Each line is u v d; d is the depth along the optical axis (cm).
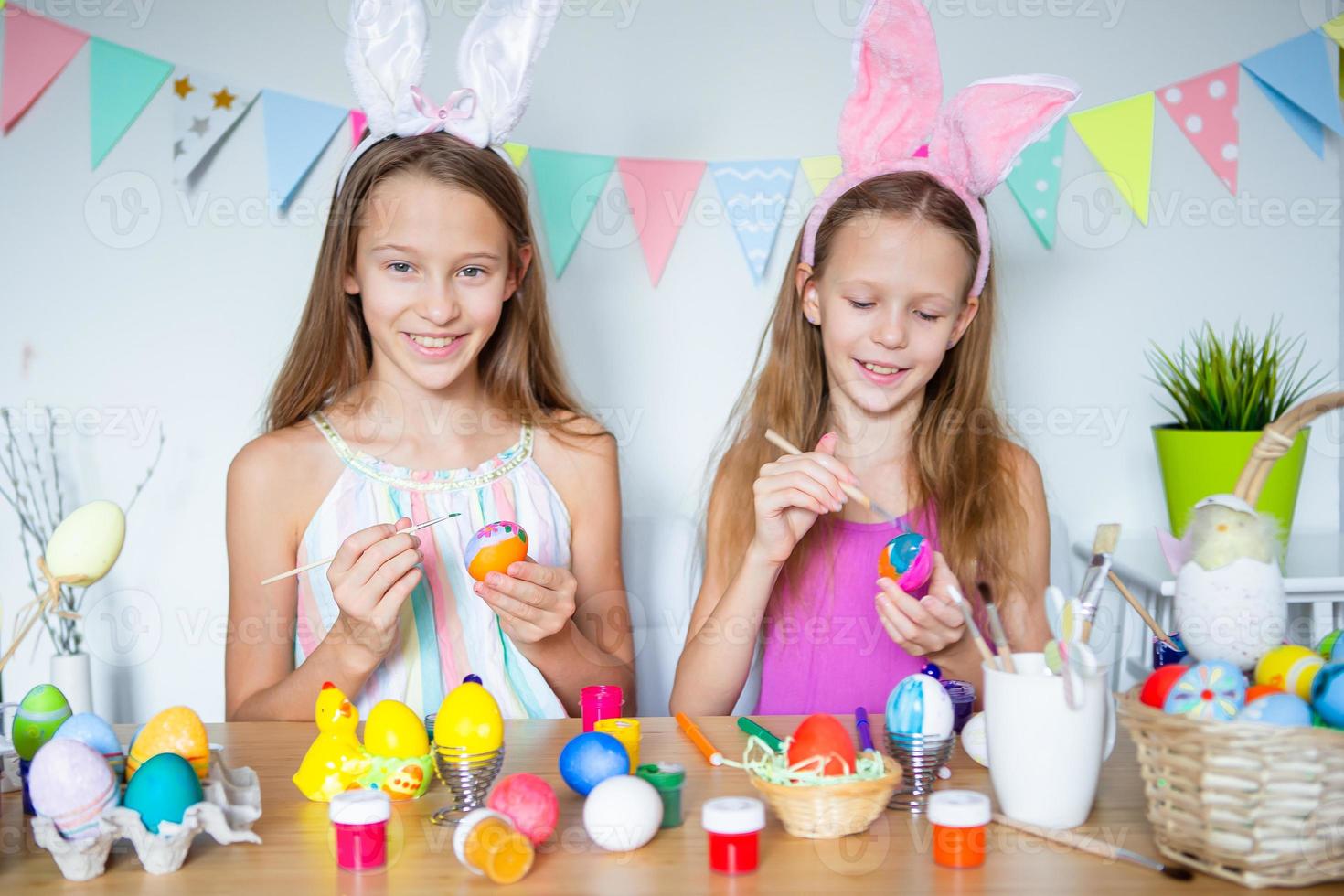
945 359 163
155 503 198
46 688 97
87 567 116
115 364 196
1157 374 202
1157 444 184
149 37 190
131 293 195
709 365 201
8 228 193
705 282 199
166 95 192
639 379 200
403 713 97
